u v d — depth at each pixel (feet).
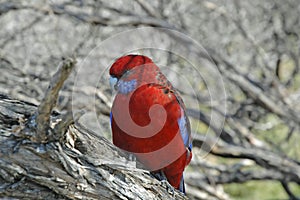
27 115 29.71
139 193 32.14
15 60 64.28
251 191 75.05
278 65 75.51
